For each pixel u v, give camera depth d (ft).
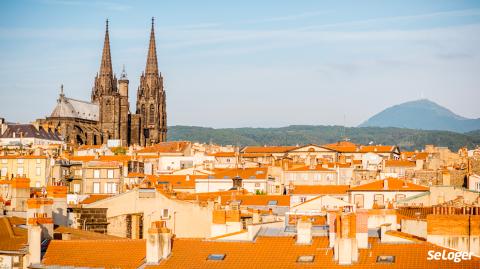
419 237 341.41
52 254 352.90
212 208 526.98
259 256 330.54
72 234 418.31
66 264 344.49
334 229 331.16
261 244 339.98
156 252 331.77
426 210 440.45
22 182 507.30
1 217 415.03
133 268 331.36
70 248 356.38
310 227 340.18
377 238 339.77
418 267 307.17
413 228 359.87
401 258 315.37
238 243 342.64
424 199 620.08
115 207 542.98
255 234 360.28
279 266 319.68
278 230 382.22
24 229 397.19
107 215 541.34
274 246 337.11
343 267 312.50
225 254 334.44
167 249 336.08
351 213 327.06
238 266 324.19
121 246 350.43
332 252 325.83
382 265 310.45
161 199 537.24
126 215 539.70
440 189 623.36
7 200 550.77
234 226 387.14
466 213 354.33
